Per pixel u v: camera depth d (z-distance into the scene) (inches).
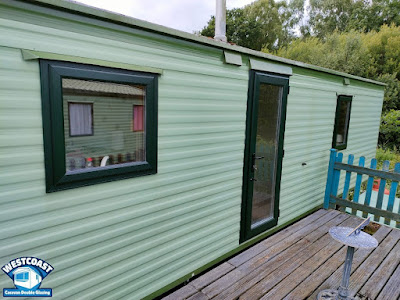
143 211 89.0
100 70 72.3
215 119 107.3
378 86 239.9
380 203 158.2
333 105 181.8
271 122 137.9
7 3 57.2
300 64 142.6
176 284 103.0
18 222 64.0
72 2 64.7
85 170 73.4
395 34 596.1
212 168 109.9
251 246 135.9
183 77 93.2
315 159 174.6
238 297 95.3
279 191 147.4
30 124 63.0
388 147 458.3
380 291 100.1
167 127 91.2
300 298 95.3
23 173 63.3
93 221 77.2
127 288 88.2
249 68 117.8
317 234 143.3
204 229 111.0
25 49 60.4
